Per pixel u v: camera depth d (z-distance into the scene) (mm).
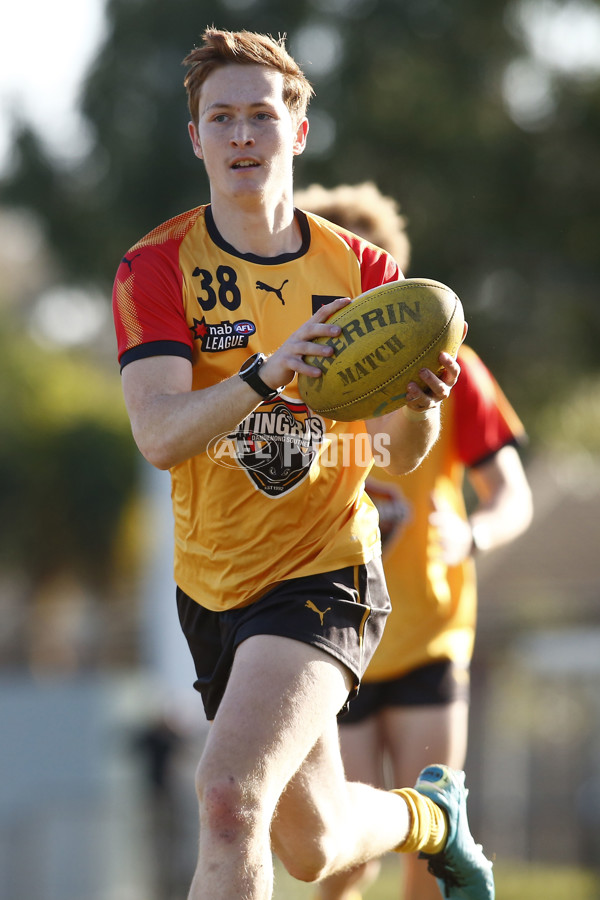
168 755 41812
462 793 14930
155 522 43125
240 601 12727
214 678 12891
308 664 12023
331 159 59188
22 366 124000
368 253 13391
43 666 114000
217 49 12797
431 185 58125
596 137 59750
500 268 60938
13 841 42125
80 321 138250
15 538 119375
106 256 67625
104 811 43000
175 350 12359
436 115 58094
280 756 11516
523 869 63188
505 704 76250
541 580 93750
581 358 62438
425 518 18609
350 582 12734
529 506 19734
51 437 120750
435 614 18391
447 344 11898
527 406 63375
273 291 12820
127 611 115812
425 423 12766
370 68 60188
